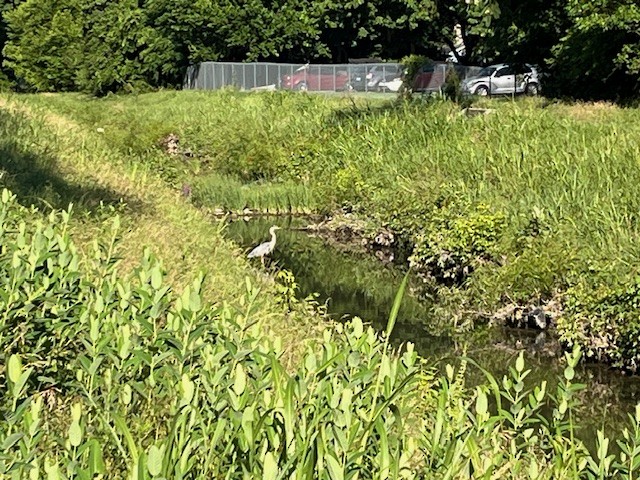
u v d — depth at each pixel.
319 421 3.47
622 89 32.47
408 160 22.31
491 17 34.44
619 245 13.94
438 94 30.19
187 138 29.91
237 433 3.58
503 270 14.44
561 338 12.41
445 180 19.77
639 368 11.69
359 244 20.30
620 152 18.88
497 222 16.17
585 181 17.14
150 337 4.71
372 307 14.80
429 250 17.02
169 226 13.02
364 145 25.36
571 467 4.22
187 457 3.37
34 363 4.66
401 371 3.93
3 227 6.16
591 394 10.98
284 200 24.69
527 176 18.61
